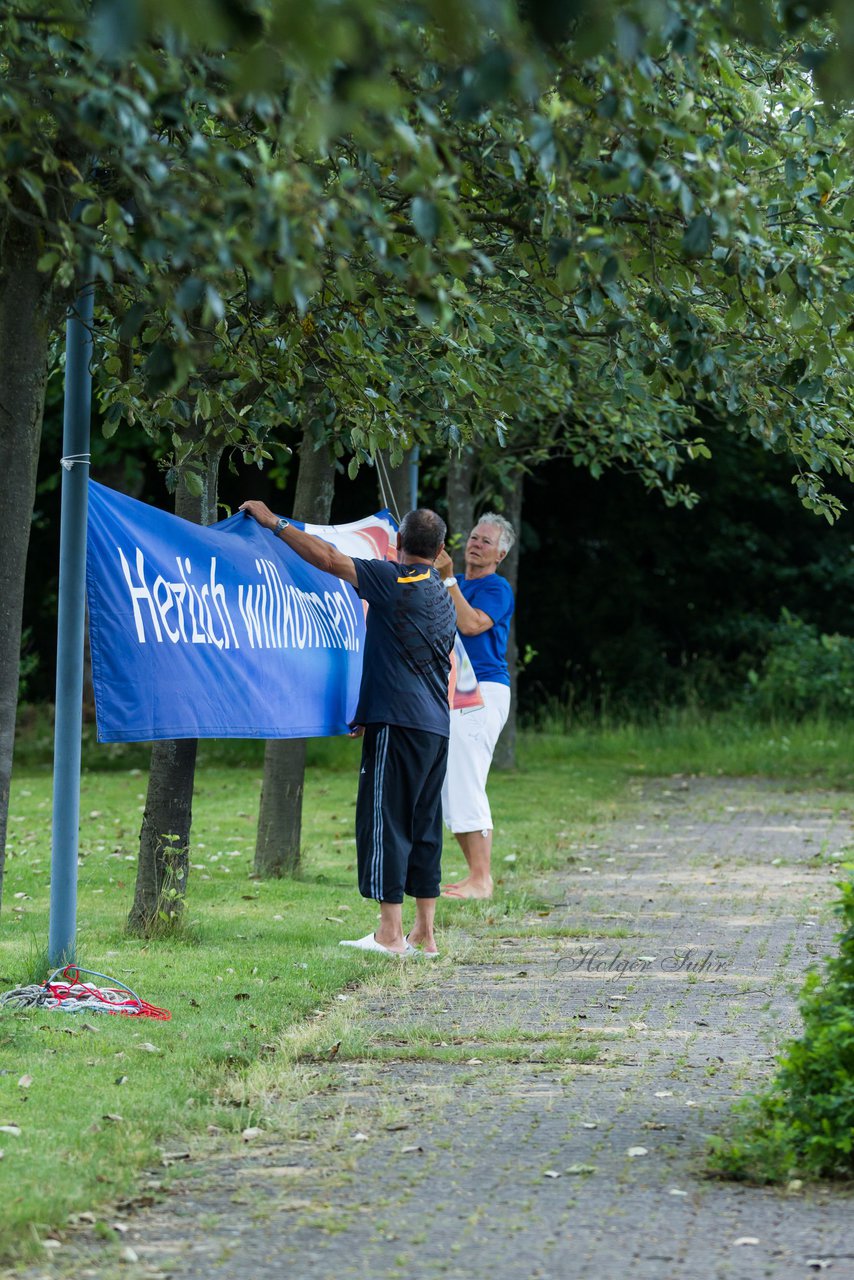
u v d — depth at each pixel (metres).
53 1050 21.53
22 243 21.95
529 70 13.01
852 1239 14.73
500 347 30.55
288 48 12.05
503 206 22.88
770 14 17.08
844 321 21.58
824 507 29.92
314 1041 22.45
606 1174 16.70
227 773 71.69
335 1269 14.08
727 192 18.11
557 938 31.95
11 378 22.41
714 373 25.02
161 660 26.02
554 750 82.12
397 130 14.51
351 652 32.97
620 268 20.05
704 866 43.41
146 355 25.06
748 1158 16.64
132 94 14.52
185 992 25.56
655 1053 22.09
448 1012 24.94
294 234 14.61
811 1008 17.61
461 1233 14.95
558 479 107.19
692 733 85.25
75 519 25.05
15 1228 14.88
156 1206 15.79
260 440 31.09
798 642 96.69
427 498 84.12
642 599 111.19
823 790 67.56
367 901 36.00
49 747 80.88
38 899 36.25
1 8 16.67
